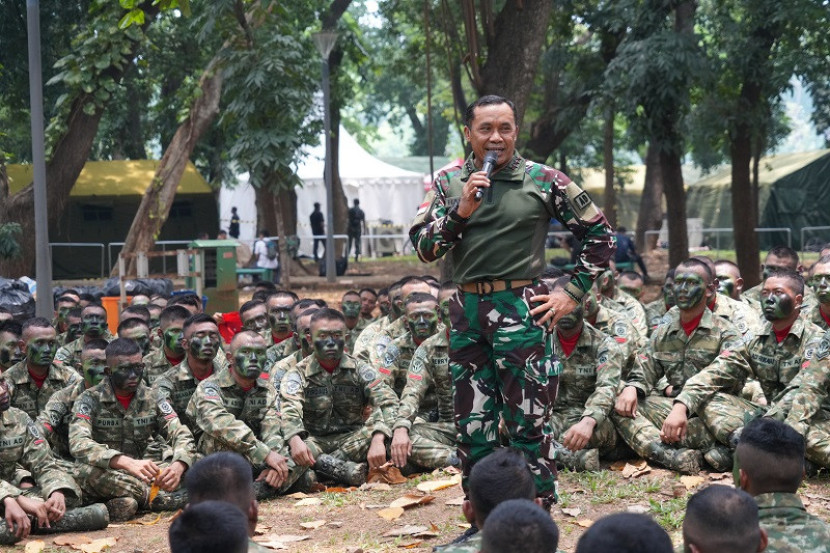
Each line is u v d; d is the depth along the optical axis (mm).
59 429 7707
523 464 4031
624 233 23438
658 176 33156
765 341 7789
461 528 6375
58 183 19250
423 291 9305
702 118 19547
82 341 9688
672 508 6492
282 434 7797
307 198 33375
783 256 10164
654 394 8273
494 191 4941
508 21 13422
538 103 25953
